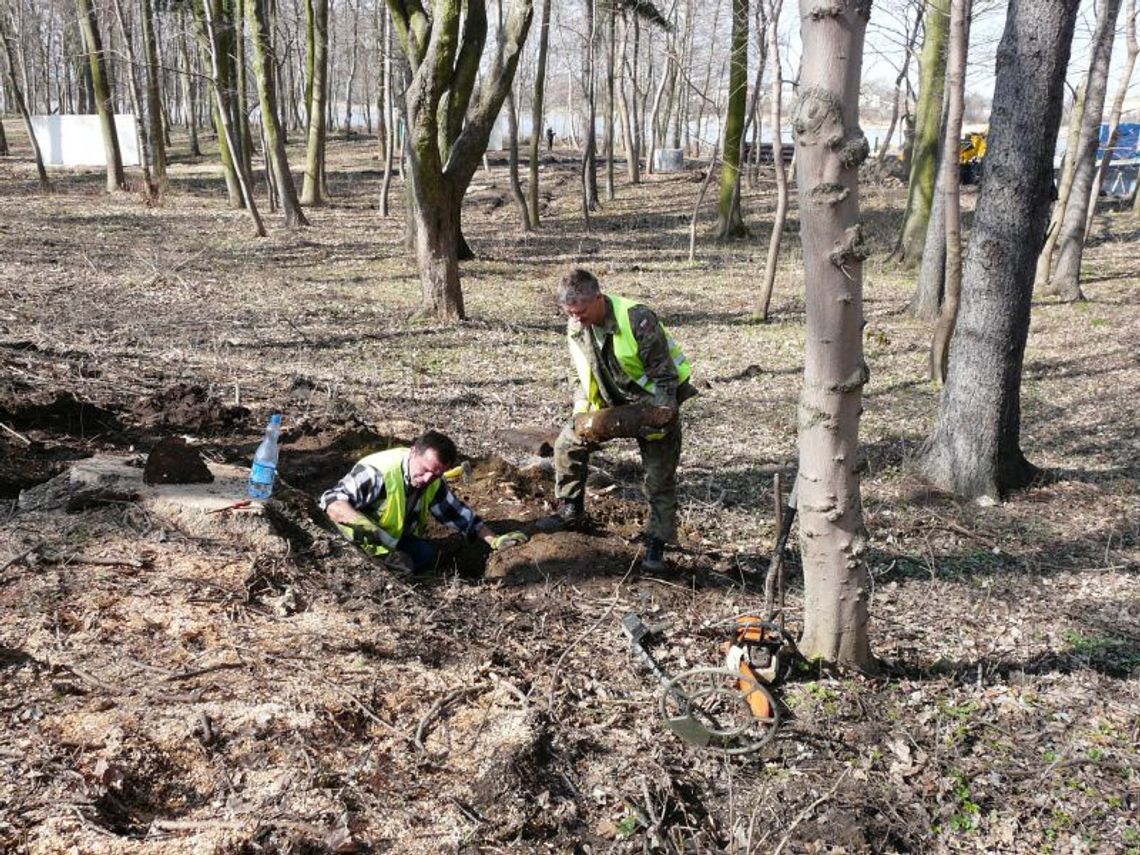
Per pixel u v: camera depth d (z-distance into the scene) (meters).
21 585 4.14
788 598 5.25
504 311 13.84
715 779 3.63
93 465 5.25
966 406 7.12
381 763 3.38
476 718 3.70
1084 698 4.40
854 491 4.02
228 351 10.03
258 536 4.73
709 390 10.03
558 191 32.19
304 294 14.10
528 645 4.37
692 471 7.44
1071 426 8.96
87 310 11.55
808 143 3.44
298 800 3.12
